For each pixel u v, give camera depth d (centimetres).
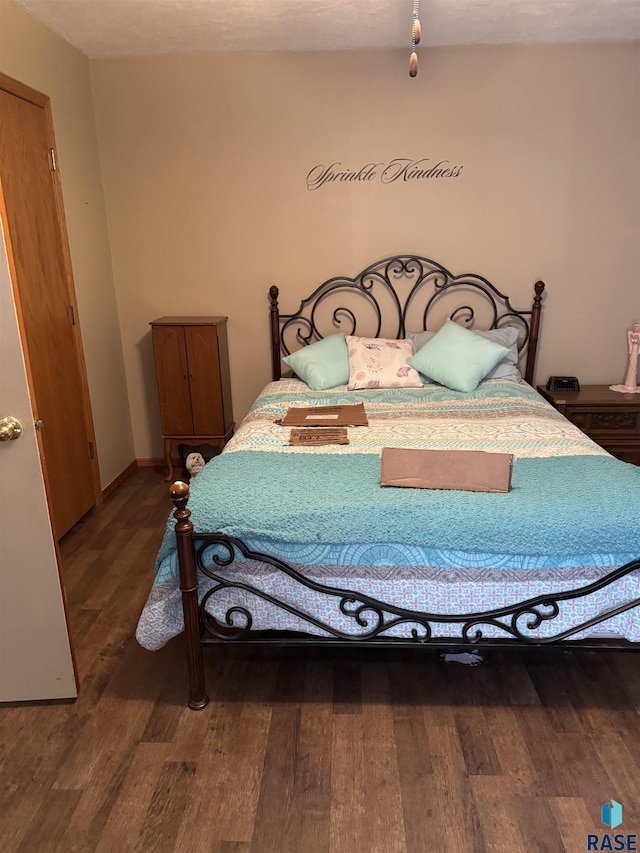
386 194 341
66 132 300
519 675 198
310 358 332
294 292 360
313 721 180
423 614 171
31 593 176
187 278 360
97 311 337
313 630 182
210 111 331
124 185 345
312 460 215
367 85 324
